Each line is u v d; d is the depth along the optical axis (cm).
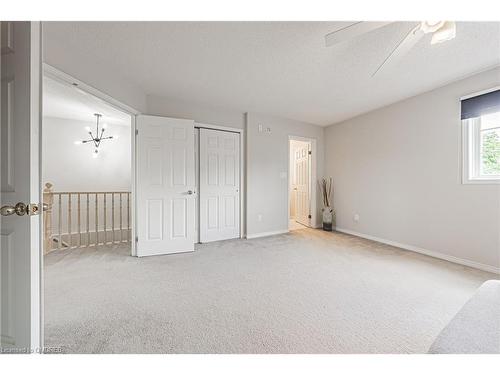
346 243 372
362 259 293
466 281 225
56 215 460
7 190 105
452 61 235
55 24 180
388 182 366
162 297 194
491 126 258
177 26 184
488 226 253
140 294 199
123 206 518
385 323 158
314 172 499
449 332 77
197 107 366
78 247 354
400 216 348
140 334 145
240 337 143
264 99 346
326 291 205
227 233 399
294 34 194
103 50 217
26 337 103
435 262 281
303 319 162
